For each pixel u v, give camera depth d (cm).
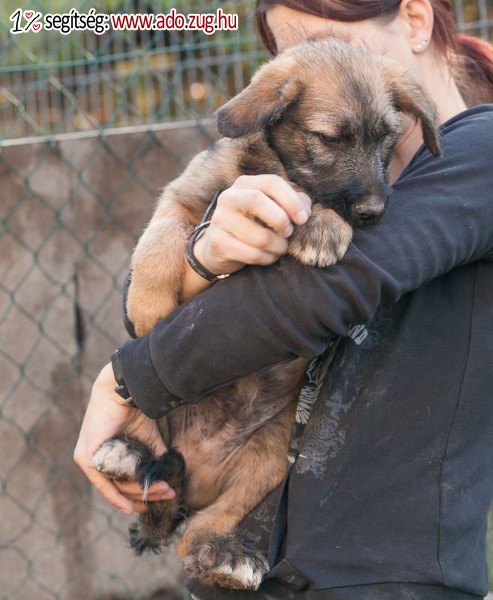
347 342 211
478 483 212
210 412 261
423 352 209
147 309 241
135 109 537
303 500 209
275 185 189
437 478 207
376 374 209
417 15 272
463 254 200
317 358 217
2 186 494
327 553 204
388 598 200
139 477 243
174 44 506
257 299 191
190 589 246
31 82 550
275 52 310
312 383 218
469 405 210
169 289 240
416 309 210
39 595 485
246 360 193
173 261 241
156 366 199
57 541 481
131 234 491
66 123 550
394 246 193
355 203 209
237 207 189
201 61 506
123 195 492
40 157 494
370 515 206
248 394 258
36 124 524
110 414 236
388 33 273
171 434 264
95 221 493
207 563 228
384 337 210
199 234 212
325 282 187
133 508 252
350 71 266
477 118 223
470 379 210
